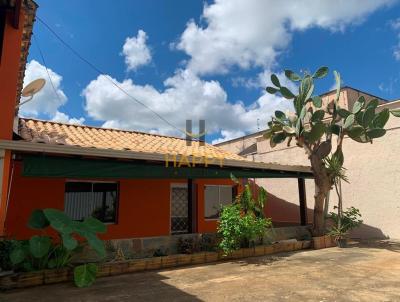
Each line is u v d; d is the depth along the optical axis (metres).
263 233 10.68
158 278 7.61
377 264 9.17
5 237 7.14
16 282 6.68
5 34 7.89
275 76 13.53
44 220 7.43
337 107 12.88
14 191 10.57
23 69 9.95
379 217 14.22
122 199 12.58
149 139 14.48
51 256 7.38
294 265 9.07
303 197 14.14
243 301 5.94
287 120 13.79
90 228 7.49
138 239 9.37
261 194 11.20
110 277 7.71
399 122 13.90
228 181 15.81
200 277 7.70
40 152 7.74
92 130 13.99
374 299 6.04
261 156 19.81
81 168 8.40
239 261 9.65
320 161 12.90
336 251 11.42
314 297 6.15
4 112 7.60
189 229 10.88
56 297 6.12
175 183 14.11
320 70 12.70
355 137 12.55
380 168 14.35
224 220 9.90
